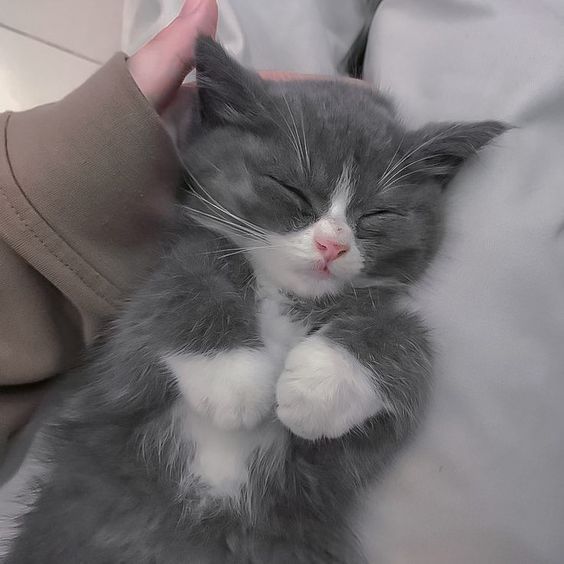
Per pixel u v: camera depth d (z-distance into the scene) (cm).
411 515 18
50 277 17
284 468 18
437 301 18
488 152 19
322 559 18
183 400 18
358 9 26
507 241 18
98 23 28
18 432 21
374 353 17
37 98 27
